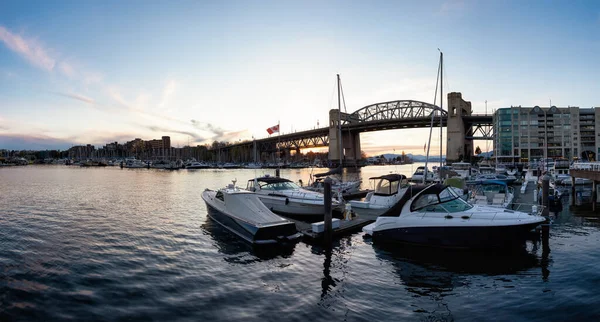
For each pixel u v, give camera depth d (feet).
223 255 47.83
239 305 32.40
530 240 54.34
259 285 37.42
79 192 133.18
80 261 44.47
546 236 53.16
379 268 43.09
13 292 34.42
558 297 33.53
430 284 37.86
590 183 127.54
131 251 49.29
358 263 45.01
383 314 30.78
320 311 31.24
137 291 35.32
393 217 53.62
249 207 58.44
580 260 44.27
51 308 31.27
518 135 388.16
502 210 52.06
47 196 118.21
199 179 227.61
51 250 49.34
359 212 77.51
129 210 86.38
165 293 34.96
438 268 42.86
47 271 40.65
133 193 129.49
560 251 48.39
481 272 41.24
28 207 91.20
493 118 422.82
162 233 60.23
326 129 582.76
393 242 53.47
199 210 86.38
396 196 82.17
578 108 383.65
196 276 39.86
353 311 31.30
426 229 50.72
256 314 30.60
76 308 31.35
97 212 83.10
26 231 61.46
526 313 30.53
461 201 53.21
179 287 36.58
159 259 45.78
